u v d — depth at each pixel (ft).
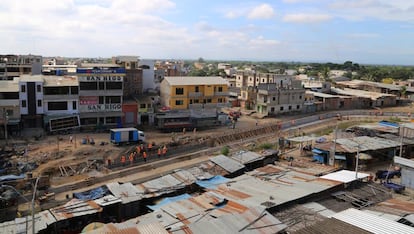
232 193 131.03
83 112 270.87
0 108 246.47
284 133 289.74
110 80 275.18
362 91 487.61
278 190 132.05
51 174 183.21
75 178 178.91
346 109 423.23
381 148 200.75
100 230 98.58
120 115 281.33
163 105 332.80
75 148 225.35
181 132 291.17
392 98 454.40
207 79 334.85
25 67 360.89
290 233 96.17
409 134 231.71
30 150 216.95
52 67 436.76
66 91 264.11
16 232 108.06
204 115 307.37
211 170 172.04
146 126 296.51
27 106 253.03
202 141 248.52
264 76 465.47
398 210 114.11
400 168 179.01
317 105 404.98
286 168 166.71
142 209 138.62
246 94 411.75
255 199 122.62
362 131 257.75
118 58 387.14
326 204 125.08
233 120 329.31
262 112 373.40
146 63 369.09
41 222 115.14
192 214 113.60
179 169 184.14
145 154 207.31
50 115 260.42
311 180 143.74
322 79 598.75
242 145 250.98
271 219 105.19
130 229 95.04
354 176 145.38
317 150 203.00
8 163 189.67
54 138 246.88
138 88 338.54
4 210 139.23
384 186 151.94
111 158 210.59
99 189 148.66
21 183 158.20
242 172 176.45
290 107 383.86
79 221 124.47
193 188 153.28
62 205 138.21
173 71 558.97
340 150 193.06
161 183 152.56
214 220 103.81
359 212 101.86
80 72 265.75
